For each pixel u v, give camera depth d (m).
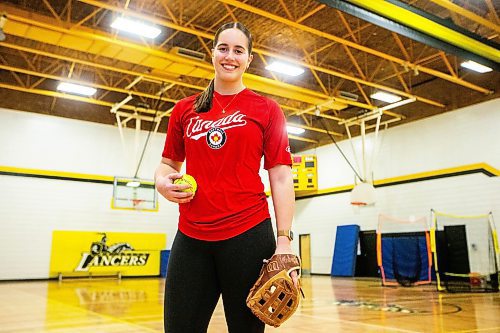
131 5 8.34
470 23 9.21
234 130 1.31
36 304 6.62
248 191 1.29
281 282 1.16
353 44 8.71
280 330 4.40
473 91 11.23
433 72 9.71
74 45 8.53
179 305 1.28
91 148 13.51
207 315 1.31
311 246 15.35
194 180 1.31
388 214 12.95
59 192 12.84
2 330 4.36
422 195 12.14
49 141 12.88
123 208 13.70
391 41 9.80
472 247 10.80
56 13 8.84
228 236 1.26
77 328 4.47
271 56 9.77
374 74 10.75
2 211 11.99
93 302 6.89
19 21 7.76
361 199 12.38
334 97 11.15
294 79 11.93
